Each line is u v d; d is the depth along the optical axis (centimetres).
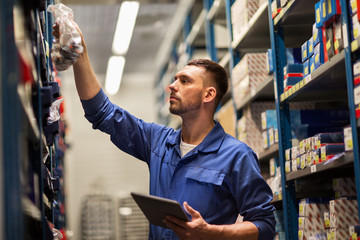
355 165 223
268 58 365
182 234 213
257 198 241
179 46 856
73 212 1077
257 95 400
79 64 243
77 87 250
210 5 585
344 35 234
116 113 261
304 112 350
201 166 244
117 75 1043
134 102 1163
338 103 384
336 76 293
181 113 252
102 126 255
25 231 148
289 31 370
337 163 248
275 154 392
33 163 183
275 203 390
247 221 236
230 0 491
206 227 213
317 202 311
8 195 127
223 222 243
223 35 577
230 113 487
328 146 270
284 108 343
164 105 961
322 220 308
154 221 226
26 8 175
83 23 861
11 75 133
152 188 254
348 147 235
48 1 291
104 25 873
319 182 346
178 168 247
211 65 262
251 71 415
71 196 1084
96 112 253
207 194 240
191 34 694
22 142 146
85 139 1113
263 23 404
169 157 254
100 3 746
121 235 1055
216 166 244
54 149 335
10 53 134
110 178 1105
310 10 321
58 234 274
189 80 254
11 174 129
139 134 265
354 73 227
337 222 271
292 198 335
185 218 206
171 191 244
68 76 1120
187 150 255
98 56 1041
